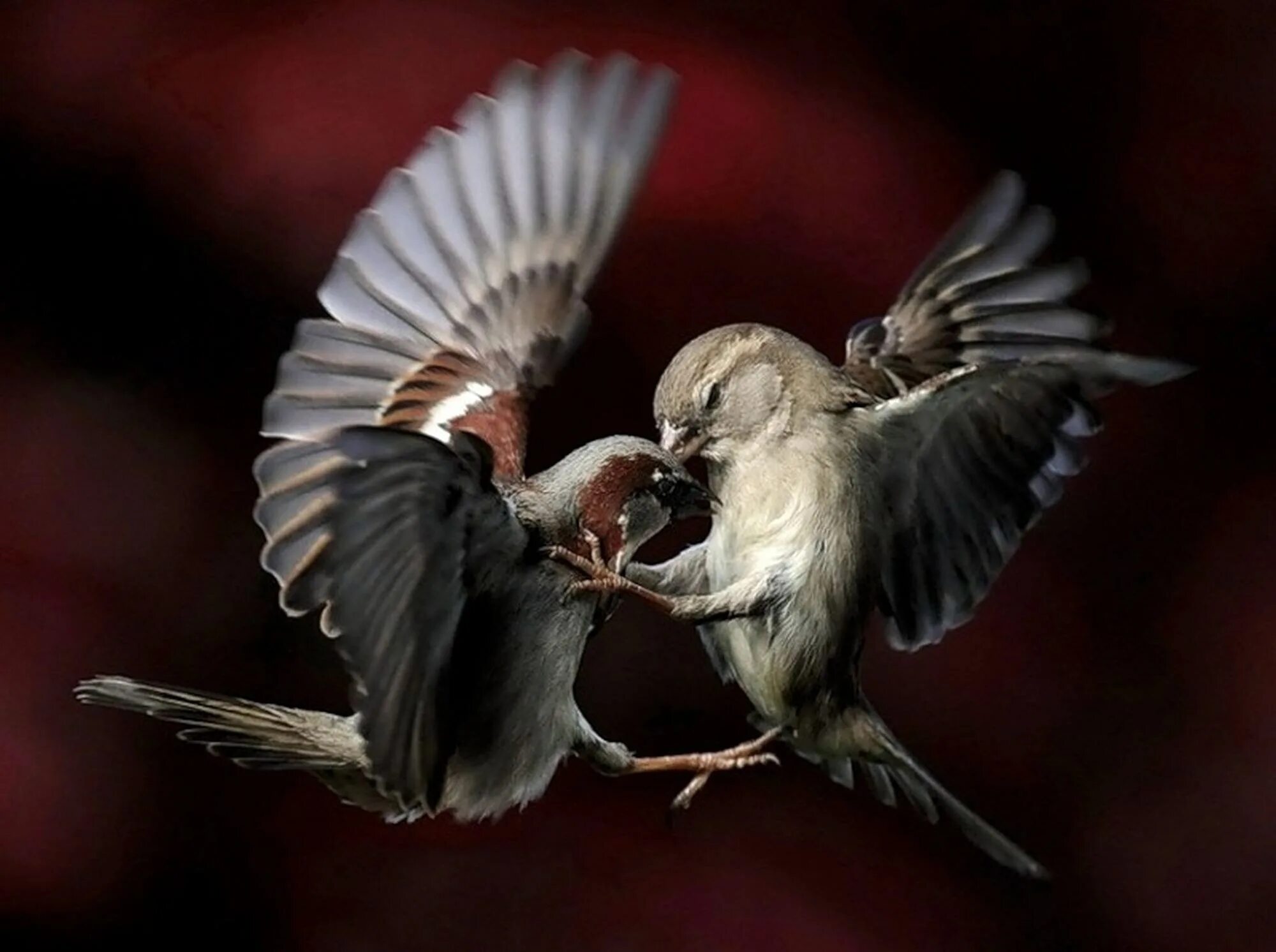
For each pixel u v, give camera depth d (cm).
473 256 314
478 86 325
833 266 327
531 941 328
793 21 329
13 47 326
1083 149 334
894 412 318
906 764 320
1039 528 334
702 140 327
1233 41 335
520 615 311
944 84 330
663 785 330
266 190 326
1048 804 332
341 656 305
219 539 327
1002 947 330
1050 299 320
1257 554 333
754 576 318
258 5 326
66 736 325
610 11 327
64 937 324
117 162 326
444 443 304
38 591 325
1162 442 335
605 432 327
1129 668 333
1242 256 335
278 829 327
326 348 312
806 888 330
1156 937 332
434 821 328
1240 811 332
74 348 327
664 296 326
